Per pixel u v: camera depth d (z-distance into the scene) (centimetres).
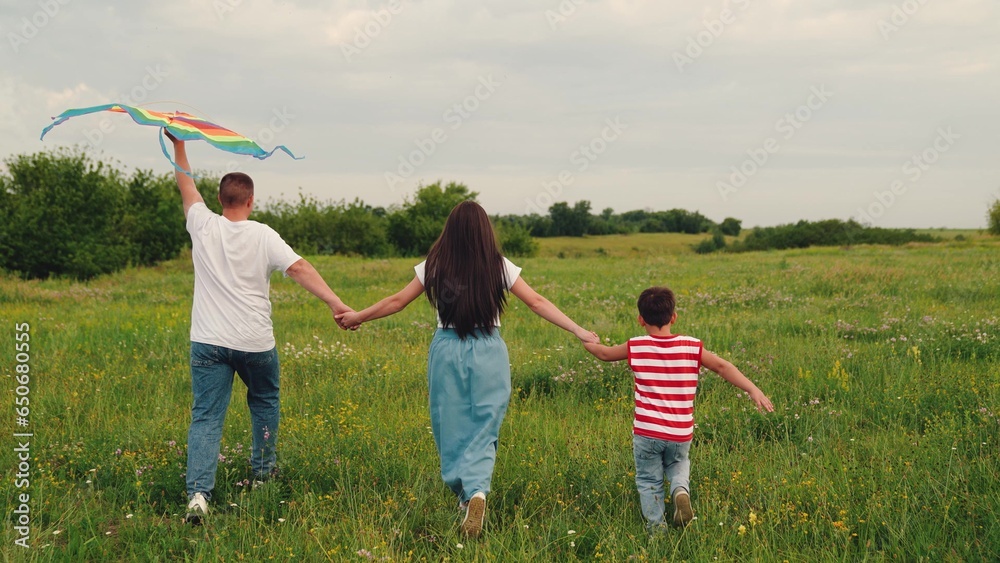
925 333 838
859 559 333
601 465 446
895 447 469
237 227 412
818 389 622
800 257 2509
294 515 388
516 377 696
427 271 391
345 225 4428
